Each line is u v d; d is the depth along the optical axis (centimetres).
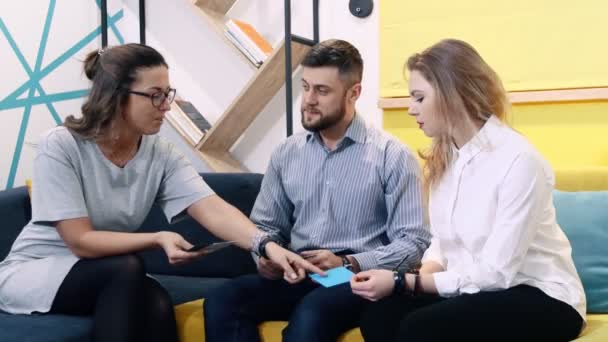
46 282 189
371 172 203
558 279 165
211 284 238
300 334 174
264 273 200
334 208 206
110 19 318
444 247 183
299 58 279
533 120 244
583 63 234
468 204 172
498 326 153
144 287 189
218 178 251
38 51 290
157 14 311
